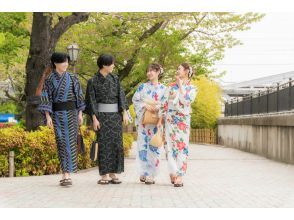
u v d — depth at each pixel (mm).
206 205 6879
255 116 24047
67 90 8836
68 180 8852
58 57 8797
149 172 9453
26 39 15570
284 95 18578
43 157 11391
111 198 7422
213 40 22188
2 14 15266
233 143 30500
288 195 8070
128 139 21750
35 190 8273
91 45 19078
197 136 42469
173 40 20125
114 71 21578
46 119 8828
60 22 13445
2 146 10945
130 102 22750
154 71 9422
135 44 19766
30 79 13359
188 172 12773
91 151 9047
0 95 35656
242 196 7863
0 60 15625
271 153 19453
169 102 9250
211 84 41906
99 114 9125
